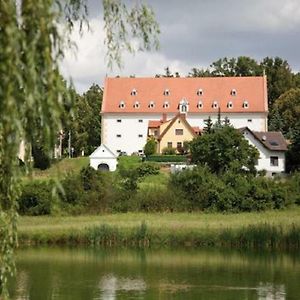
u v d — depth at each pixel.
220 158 81.19
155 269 39.94
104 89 136.62
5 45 8.90
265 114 132.12
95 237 53.34
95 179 69.50
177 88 135.88
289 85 171.38
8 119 9.26
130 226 55.00
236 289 33.00
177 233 52.97
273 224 54.59
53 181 11.10
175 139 122.19
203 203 68.81
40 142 10.80
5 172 11.80
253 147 82.56
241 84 135.75
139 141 133.12
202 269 39.97
